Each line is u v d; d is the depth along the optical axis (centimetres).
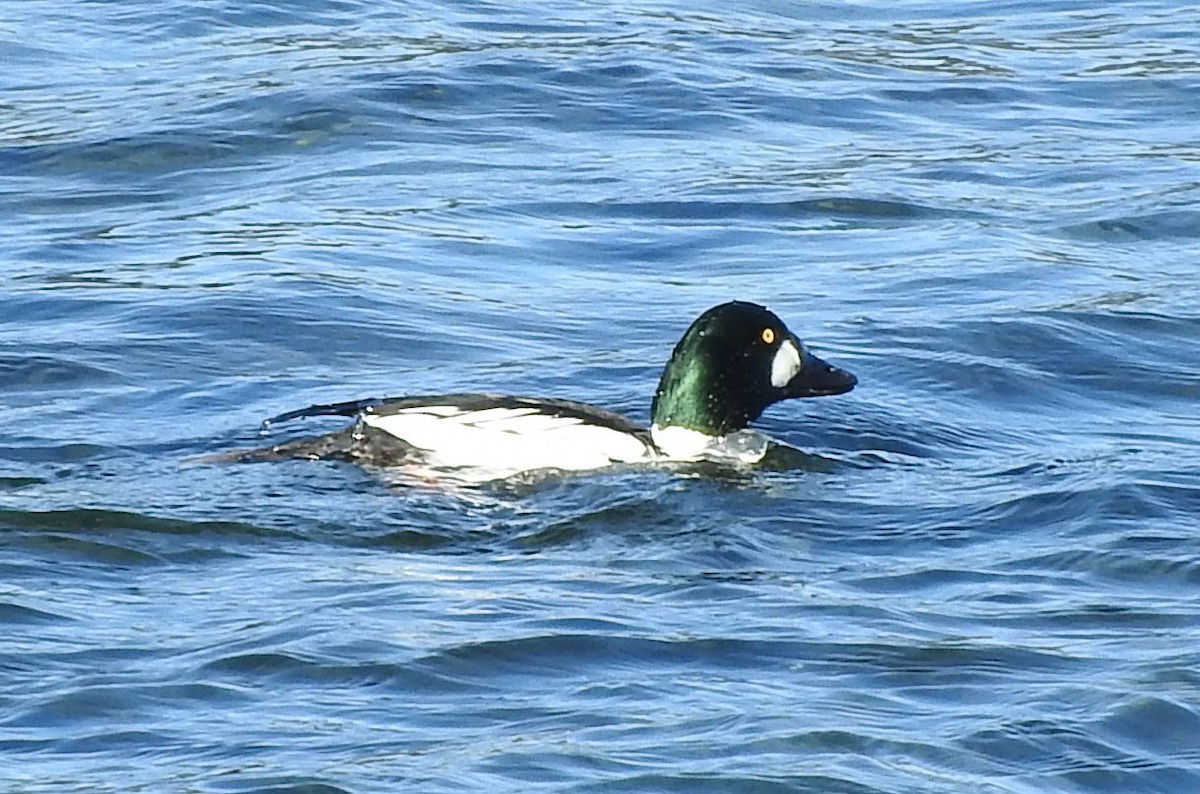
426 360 1670
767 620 1135
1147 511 1322
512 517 1307
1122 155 2273
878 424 1523
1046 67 2603
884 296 1830
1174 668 1071
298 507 1304
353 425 1412
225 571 1206
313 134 2270
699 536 1282
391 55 2527
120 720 995
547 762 952
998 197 2125
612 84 2455
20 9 2720
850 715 1012
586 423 1407
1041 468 1423
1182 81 2544
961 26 2797
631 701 1027
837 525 1312
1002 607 1168
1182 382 1648
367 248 1927
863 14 2845
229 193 2106
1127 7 2902
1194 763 975
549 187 2122
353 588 1172
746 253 1955
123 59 2533
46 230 1989
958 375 1636
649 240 1983
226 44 2594
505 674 1057
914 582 1210
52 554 1220
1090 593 1193
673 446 1423
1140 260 1944
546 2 2844
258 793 918
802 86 2492
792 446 1455
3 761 951
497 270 1892
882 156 2256
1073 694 1038
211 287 1802
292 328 1719
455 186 2123
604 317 1778
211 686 1031
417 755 959
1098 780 955
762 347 1445
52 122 2281
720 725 996
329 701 1019
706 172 2184
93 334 1684
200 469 1369
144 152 2202
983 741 987
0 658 1061
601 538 1280
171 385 1588
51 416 1508
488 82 2434
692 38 2659
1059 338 1716
